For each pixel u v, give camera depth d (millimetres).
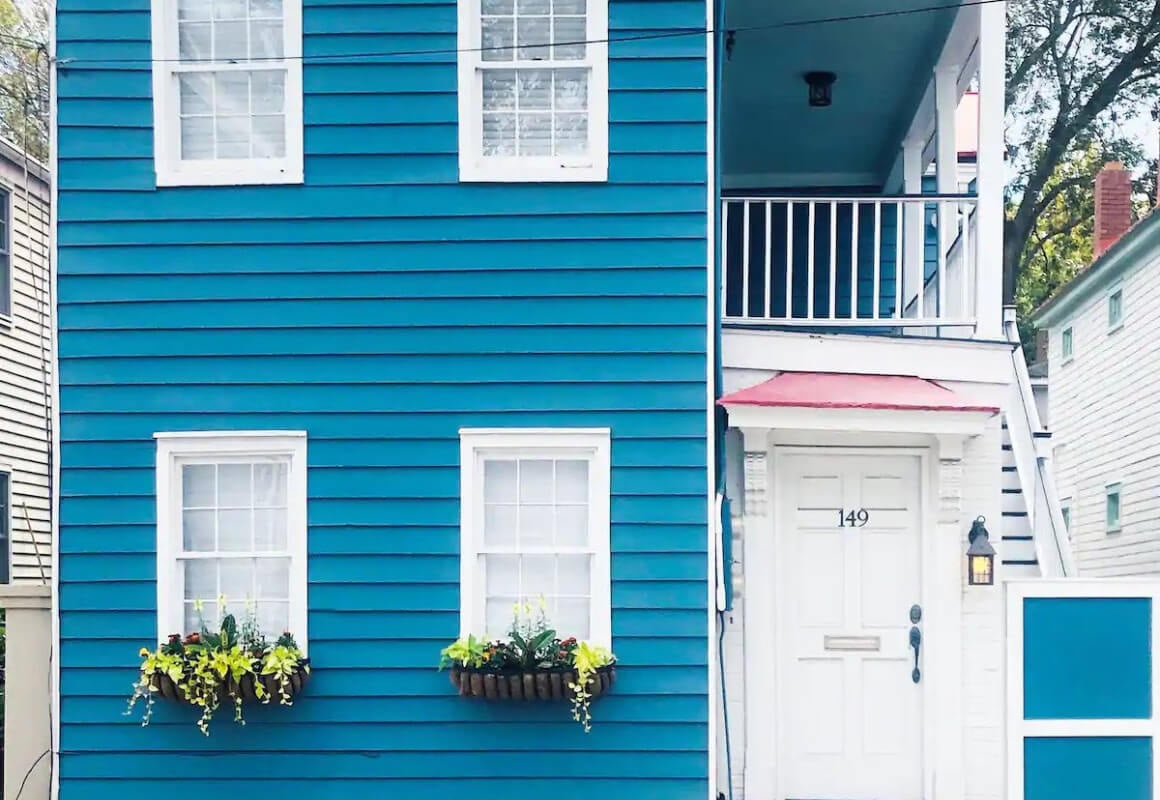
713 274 7996
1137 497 16859
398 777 7938
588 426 7953
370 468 8000
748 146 12742
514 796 7891
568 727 7914
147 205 8125
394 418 8016
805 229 13242
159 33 8180
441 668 7891
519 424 7973
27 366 15320
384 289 8047
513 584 8031
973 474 8367
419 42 8117
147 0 8211
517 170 8055
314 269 8070
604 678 7707
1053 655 8180
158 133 8148
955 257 10078
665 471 7938
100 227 8133
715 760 7934
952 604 8258
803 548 8492
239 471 8133
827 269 13133
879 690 8414
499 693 7691
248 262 8086
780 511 8484
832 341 8438
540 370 7992
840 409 7906
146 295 8094
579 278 8016
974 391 8430
